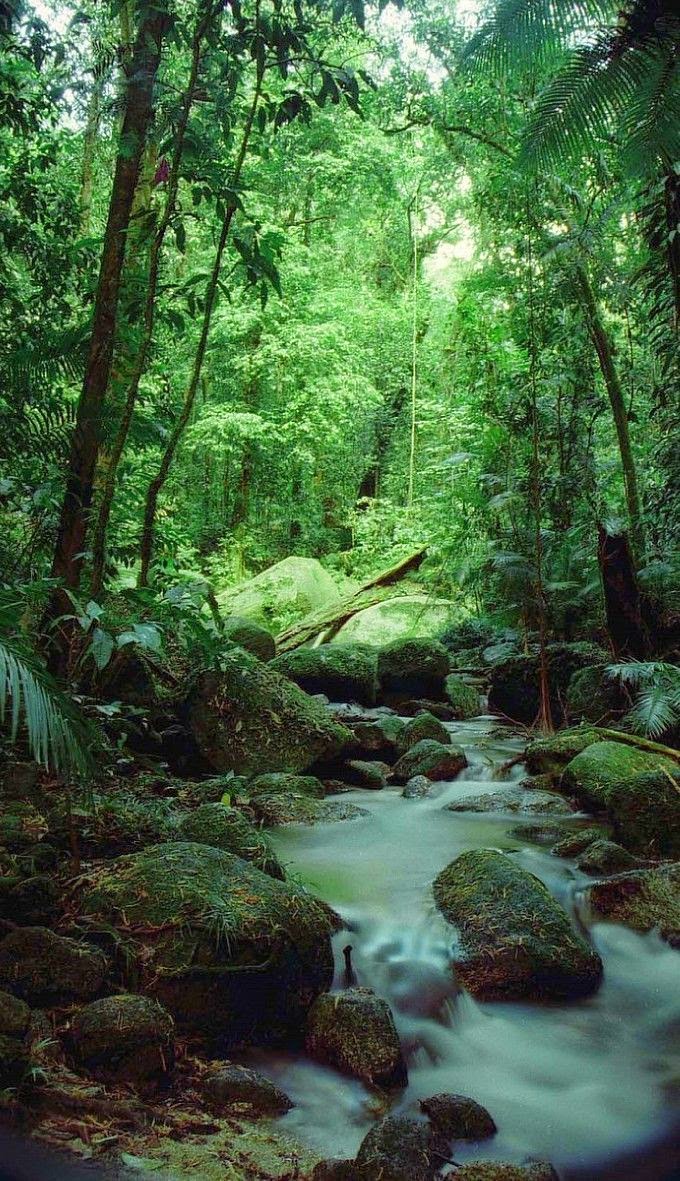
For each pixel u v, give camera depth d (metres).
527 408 8.02
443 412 13.57
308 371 15.73
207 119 4.71
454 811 4.68
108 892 2.57
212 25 4.33
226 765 5.05
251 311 14.64
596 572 8.15
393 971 2.78
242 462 16.02
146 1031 2.05
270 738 5.13
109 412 4.64
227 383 16.00
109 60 4.83
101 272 4.58
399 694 7.96
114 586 6.57
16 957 2.24
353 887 3.47
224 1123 1.97
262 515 17.38
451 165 11.32
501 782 5.30
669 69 1.46
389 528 16.39
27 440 5.23
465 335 10.37
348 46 10.64
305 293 15.67
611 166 6.95
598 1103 2.26
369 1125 2.08
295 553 17.14
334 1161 1.81
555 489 8.26
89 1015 2.06
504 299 9.71
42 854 2.94
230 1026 2.32
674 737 5.33
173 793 4.37
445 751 5.49
